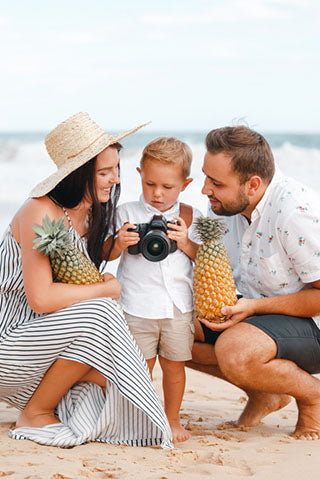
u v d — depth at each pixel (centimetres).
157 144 377
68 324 328
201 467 294
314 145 3158
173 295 374
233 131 376
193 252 383
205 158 382
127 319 377
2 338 340
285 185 380
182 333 376
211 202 390
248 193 375
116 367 325
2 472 268
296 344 366
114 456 305
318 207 373
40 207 351
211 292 361
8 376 333
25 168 2977
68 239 348
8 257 359
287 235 368
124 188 1831
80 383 352
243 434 375
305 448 332
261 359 353
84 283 350
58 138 371
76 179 355
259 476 284
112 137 369
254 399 403
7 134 3569
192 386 542
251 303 372
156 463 298
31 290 335
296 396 365
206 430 388
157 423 325
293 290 387
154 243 366
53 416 346
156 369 581
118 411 334
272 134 3183
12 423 371
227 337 361
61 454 302
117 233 381
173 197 387
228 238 418
